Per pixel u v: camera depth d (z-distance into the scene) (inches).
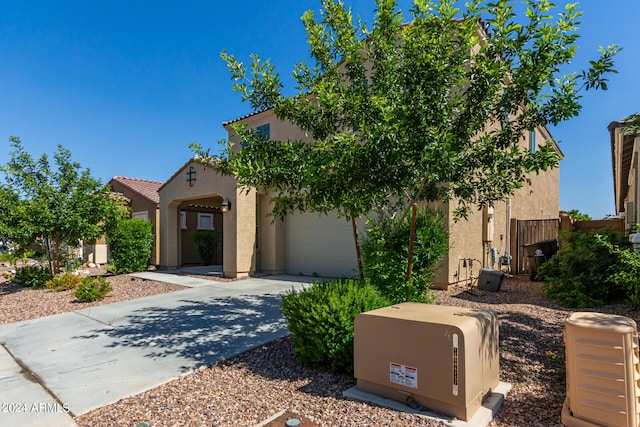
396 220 254.7
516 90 173.6
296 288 404.8
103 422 128.1
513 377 156.1
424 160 161.5
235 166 201.6
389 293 221.6
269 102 229.0
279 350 199.8
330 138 195.9
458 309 149.6
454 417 118.3
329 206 220.8
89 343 223.0
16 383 164.6
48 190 438.9
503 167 186.1
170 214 637.3
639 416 108.1
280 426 119.9
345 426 117.7
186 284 451.5
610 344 108.8
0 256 890.7
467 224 401.4
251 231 516.1
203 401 142.3
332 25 220.5
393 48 212.4
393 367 131.5
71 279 431.5
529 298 322.3
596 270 289.1
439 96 178.4
